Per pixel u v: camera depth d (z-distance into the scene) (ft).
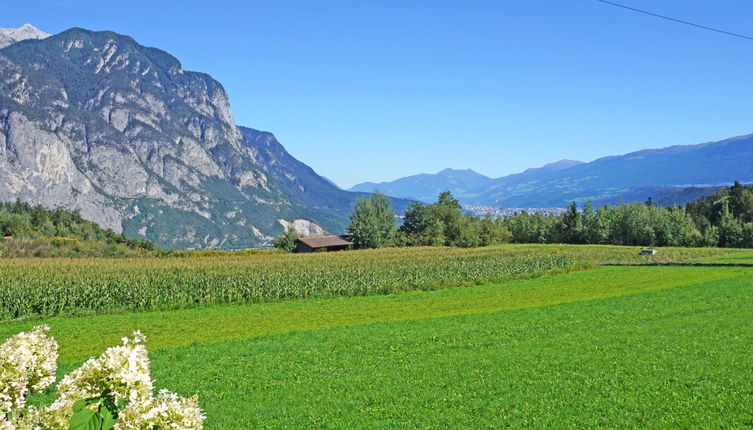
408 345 84.94
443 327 99.30
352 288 165.99
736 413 46.75
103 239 453.99
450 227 459.32
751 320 87.86
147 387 15.37
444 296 155.02
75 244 321.73
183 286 156.87
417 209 451.12
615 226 433.48
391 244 416.05
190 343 94.79
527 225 517.14
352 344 87.45
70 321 121.39
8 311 131.23
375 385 63.00
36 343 17.33
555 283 179.93
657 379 57.72
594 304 122.21
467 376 64.08
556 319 102.42
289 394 61.41
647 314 102.78
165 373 72.08
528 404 52.95
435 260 238.07
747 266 210.59
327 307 139.03
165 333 106.22
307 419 53.06
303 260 243.60
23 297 134.92
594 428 46.21
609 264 247.91
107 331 108.47
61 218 500.74
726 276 177.37
